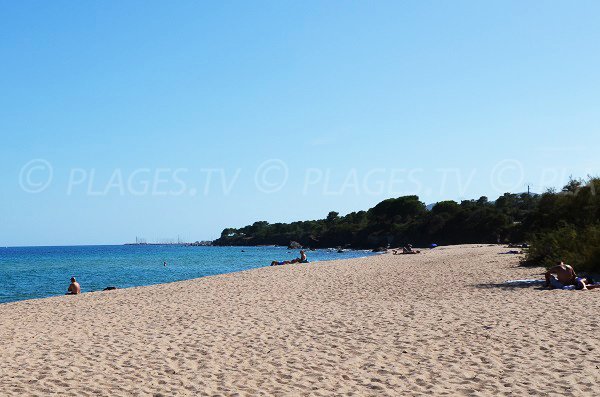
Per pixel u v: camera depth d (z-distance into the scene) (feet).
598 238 67.15
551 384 20.63
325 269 101.50
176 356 27.50
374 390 20.75
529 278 62.85
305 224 631.15
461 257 124.16
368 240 401.90
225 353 27.99
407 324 34.88
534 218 122.01
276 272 96.84
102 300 59.11
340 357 26.43
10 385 22.30
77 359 27.20
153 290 69.21
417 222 366.43
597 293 46.75
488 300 44.98
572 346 26.71
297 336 32.27
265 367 24.79
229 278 85.51
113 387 21.97
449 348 27.45
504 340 28.71
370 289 61.31
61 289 115.24
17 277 156.56
